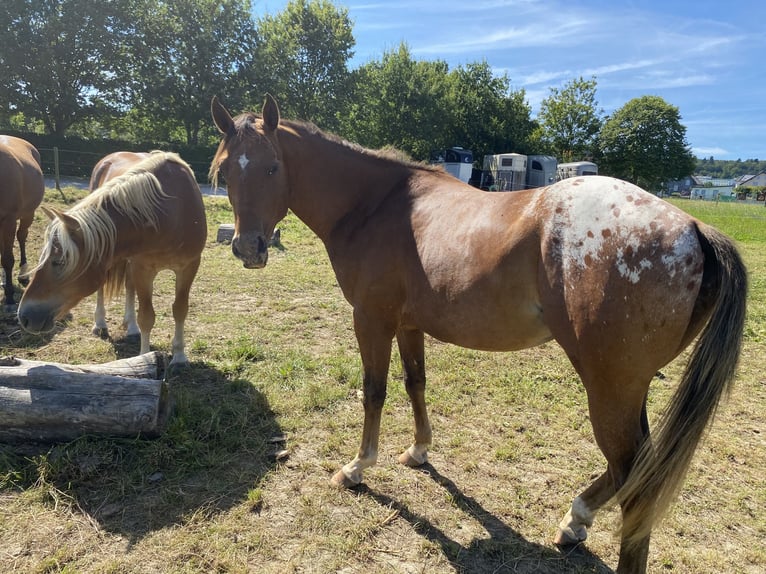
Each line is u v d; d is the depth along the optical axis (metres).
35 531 2.24
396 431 3.34
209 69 28.64
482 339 2.15
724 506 2.69
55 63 24.25
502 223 2.02
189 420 3.14
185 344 4.64
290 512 2.48
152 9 27.62
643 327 1.68
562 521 2.40
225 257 8.22
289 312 5.75
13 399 2.65
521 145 37.69
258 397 3.60
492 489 2.76
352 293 2.68
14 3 23.25
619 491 1.77
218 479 2.69
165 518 2.37
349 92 33.47
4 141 6.18
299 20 32.09
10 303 5.46
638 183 46.09
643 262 1.67
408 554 2.26
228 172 2.57
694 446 1.66
